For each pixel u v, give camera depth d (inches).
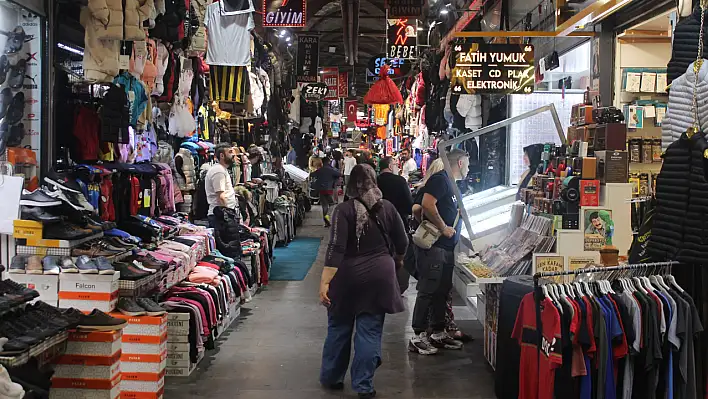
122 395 171.0
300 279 366.9
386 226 182.4
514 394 173.9
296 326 261.0
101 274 163.6
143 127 238.7
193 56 300.7
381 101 507.2
